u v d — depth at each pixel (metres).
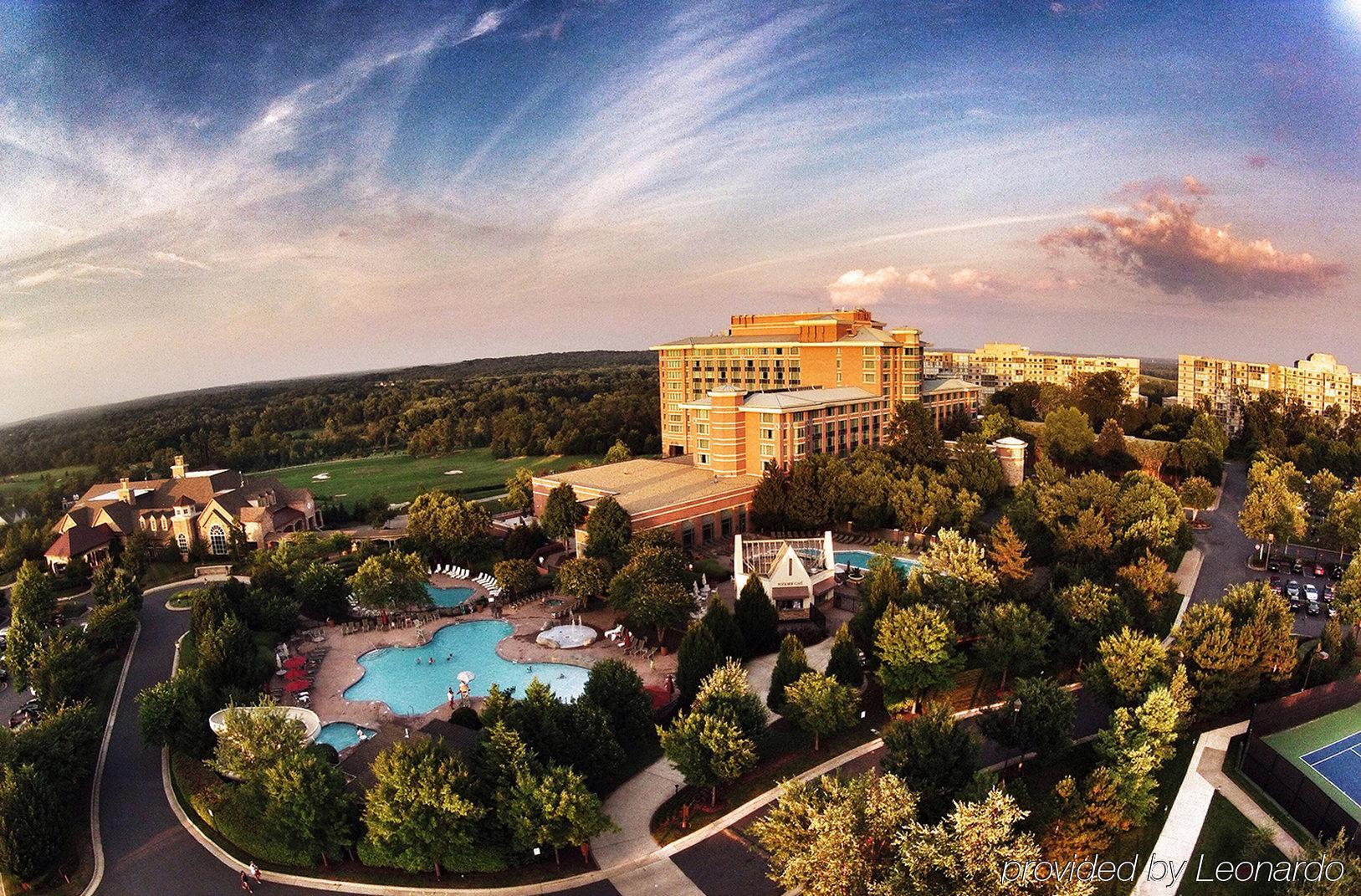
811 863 40.47
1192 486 134.88
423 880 51.62
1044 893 39.34
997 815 41.00
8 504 177.12
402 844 50.22
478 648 90.81
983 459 142.25
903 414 156.62
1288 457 169.38
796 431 145.88
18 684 78.69
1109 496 116.19
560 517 126.94
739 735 56.41
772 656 83.31
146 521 137.38
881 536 127.38
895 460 146.62
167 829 59.31
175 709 67.00
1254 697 71.44
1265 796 57.91
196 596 94.31
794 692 62.91
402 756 51.94
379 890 50.81
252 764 56.97
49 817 54.72
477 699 77.75
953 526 120.88
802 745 65.94
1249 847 50.88
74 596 119.62
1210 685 65.62
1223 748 64.25
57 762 61.31
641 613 85.88
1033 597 87.88
